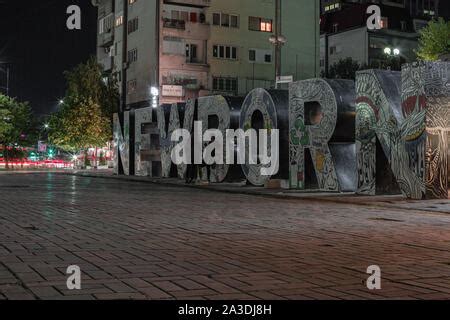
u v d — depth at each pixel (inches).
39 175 1713.8
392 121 849.5
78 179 1454.2
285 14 2516.0
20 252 328.5
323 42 3191.4
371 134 884.0
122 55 2564.0
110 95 2480.3
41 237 392.2
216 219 538.3
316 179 1031.0
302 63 2551.7
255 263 307.9
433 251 362.6
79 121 2354.8
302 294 235.5
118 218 529.3
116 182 1326.3
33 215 541.3
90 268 283.7
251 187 1098.7
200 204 718.5
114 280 256.1
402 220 563.2
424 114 798.5
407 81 828.6
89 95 2426.2
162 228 458.9
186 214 581.9
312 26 2576.3
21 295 225.0
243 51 2436.0
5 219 503.5
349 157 969.5
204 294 232.1
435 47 1668.3
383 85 867.4
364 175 897.5
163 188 1103.0
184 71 2321.6
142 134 1628.9
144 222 499.8
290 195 876.0
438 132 807.1
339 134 953.5
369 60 2955.2
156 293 232.4
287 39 2522.1
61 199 753.0
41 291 231.9
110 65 2669.8
